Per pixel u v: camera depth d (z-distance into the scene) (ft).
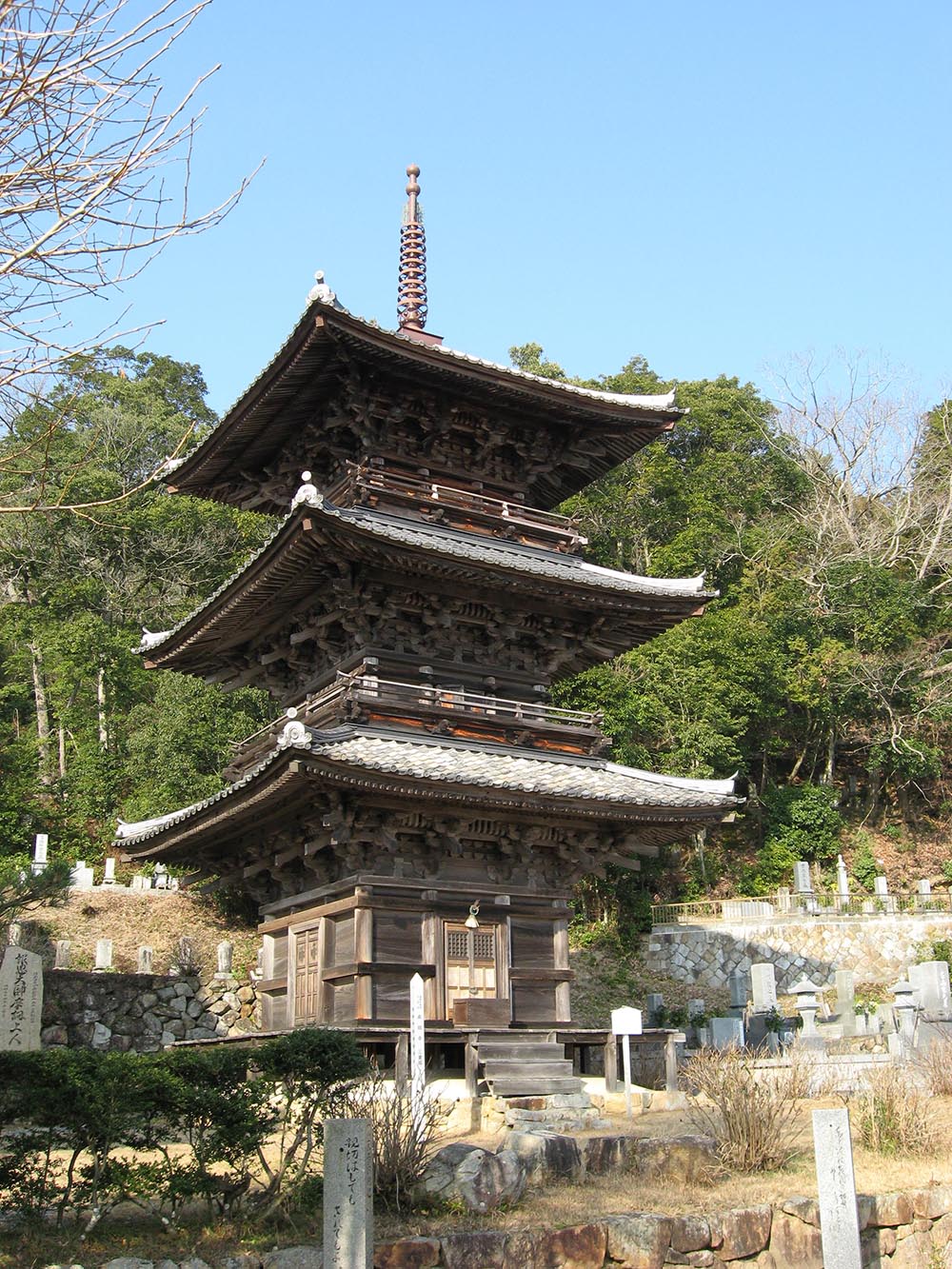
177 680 175.22
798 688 224.33
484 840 86.79
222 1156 47.47
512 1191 54.24
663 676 202.80
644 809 87.25
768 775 233.14
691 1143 63.21
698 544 253.65
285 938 90.79
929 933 175.22
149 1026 109.50
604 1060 97.14
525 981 86.38
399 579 88.43
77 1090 43.93
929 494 276.41
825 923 174.40
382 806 80.64
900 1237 58.49
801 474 293.84
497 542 97.14
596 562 263.70
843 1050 103.86
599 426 101.96
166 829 93.76
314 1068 50.57
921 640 243.60
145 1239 45.52
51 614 216.54
